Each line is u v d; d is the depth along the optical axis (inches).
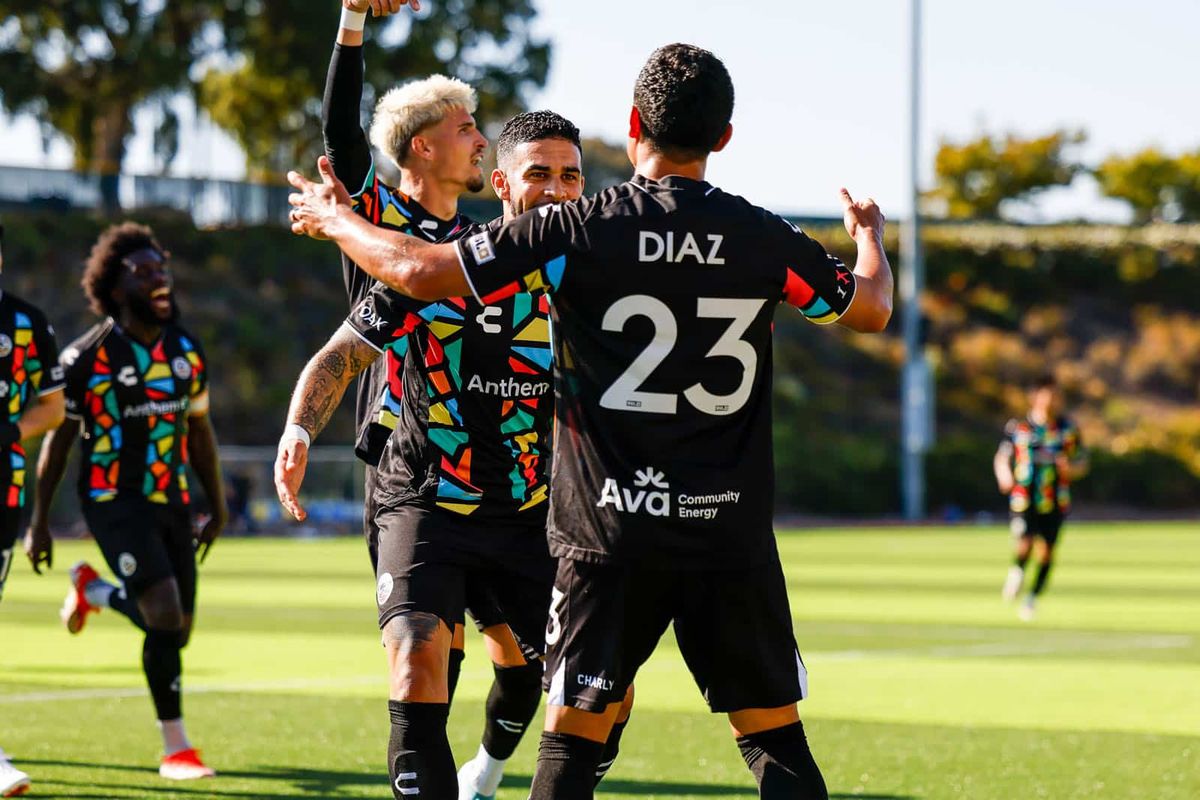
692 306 205.2
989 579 1000.2
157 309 369.4
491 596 271.6
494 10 2331.4
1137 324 2824.8
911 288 2006.6
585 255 204.4
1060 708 454.0
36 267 1948.8
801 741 218.2
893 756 372.8
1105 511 2250.2
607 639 209.5
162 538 370.9
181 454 378.3
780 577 214.4
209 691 475.8
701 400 206.8
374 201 273.6
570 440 210.8
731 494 207.5
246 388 1935.3
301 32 2252.7
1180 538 1599.4
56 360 349.4
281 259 2159.2
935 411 2481.5
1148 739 398.9
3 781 310.7
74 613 426.0
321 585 903.7
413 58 2283.5
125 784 327.3
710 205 207.6
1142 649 613.0
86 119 2223.2
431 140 276.5
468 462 261.9
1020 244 2920.8
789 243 210.4
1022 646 623.2
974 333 2709.2
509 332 260.2
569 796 209.5
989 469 2207.2
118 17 2185.0
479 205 1969.7
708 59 211.0
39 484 376.2
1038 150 3373.5
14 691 472.1
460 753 372.2
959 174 3415.4
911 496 2009.1
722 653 213.0
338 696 465.7
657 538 205.8
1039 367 2655.0
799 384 2368.4
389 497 268.2
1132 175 3326.8
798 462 2096.5
